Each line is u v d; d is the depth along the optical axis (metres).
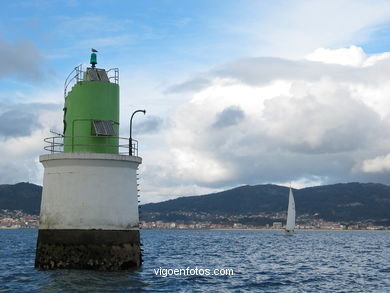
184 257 49.59
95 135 24.16
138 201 25.72
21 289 20.25
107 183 23.05
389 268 42.88
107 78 25.38
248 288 26.41
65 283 20.75
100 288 20.22
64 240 22.53
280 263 45.97
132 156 23.83
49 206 23.08
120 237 23.12
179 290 22.80
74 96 24.61
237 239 135.12
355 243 111.12
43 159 23.27
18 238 116.25
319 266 43.69
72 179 22.72
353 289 28.17
